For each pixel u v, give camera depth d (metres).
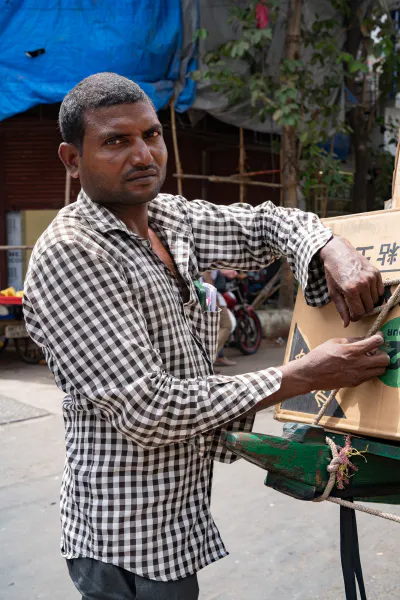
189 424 1.15
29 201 9.05
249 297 9.37
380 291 1.27
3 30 7.06
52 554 2.86
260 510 3.23
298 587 2.52
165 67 7.23
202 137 9.31
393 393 1.24
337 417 1.34
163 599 1.24
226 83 7.32
